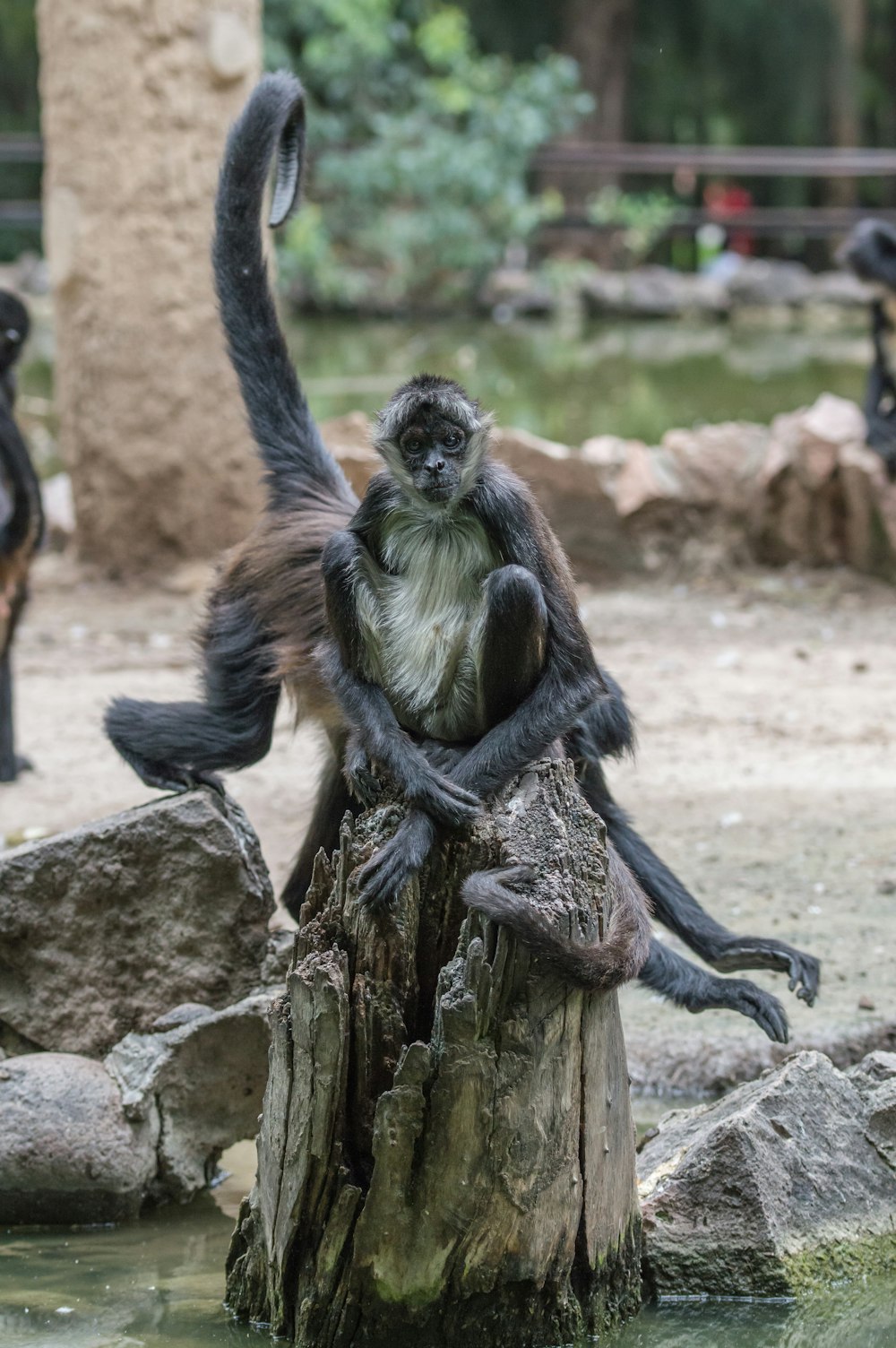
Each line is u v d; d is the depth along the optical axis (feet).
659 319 150.92
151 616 64.13
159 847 28.30
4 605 44.29
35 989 28.55
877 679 55.31
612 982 21.22
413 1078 21.12
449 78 137.90
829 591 66.80
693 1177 24.23
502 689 23.07
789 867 38.42
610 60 179.22
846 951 33.76
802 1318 23.30
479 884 20.86
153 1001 28.58
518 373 112.57
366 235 136.77
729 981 26.89
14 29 162.61
